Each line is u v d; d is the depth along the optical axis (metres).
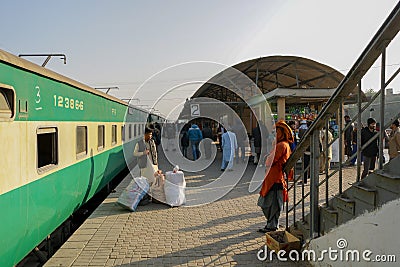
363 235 3.04
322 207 3.94
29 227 4.05
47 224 4.70
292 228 4.80
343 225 3.38
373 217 2.91
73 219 7.34
